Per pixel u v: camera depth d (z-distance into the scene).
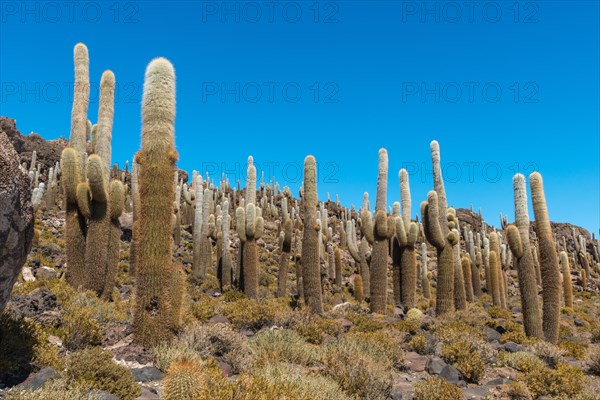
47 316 8.33
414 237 19.88
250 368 7.39
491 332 14.44
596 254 59.28
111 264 12.41
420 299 25.62
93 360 5.84
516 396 8.37
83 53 13.52
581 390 8.82
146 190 8.34
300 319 12.38
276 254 32.78
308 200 15.95
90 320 8.06
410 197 21.03
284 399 5.23
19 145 42.66
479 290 29.08
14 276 5.57
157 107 8.61
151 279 8.11
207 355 7.79
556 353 11.65
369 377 7.25
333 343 9.59
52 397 4.80
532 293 14.33
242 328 11.75
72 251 11.80
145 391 5.89
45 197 34.59
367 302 22.70
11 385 5.40
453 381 8.96
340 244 40.91
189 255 27.39
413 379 8.89
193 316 11.50
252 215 18.08
